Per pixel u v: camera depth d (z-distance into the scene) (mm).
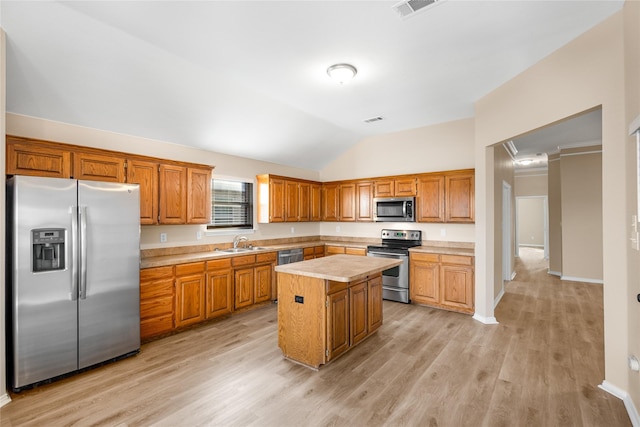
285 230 5652
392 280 4750
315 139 5188
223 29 2383
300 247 5102
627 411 2055
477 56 2818
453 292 4223
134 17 2236
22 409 2107
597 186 5930
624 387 2186
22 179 2332
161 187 3588
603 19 2297
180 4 2088
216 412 2080
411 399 2225
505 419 2000
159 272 3318
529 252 10633
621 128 2186
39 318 2395
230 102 3650
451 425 1950
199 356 2930
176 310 3455
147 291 3217
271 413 2068
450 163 4824
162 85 3107
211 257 3801
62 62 2580
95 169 3070
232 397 2256
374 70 3086
